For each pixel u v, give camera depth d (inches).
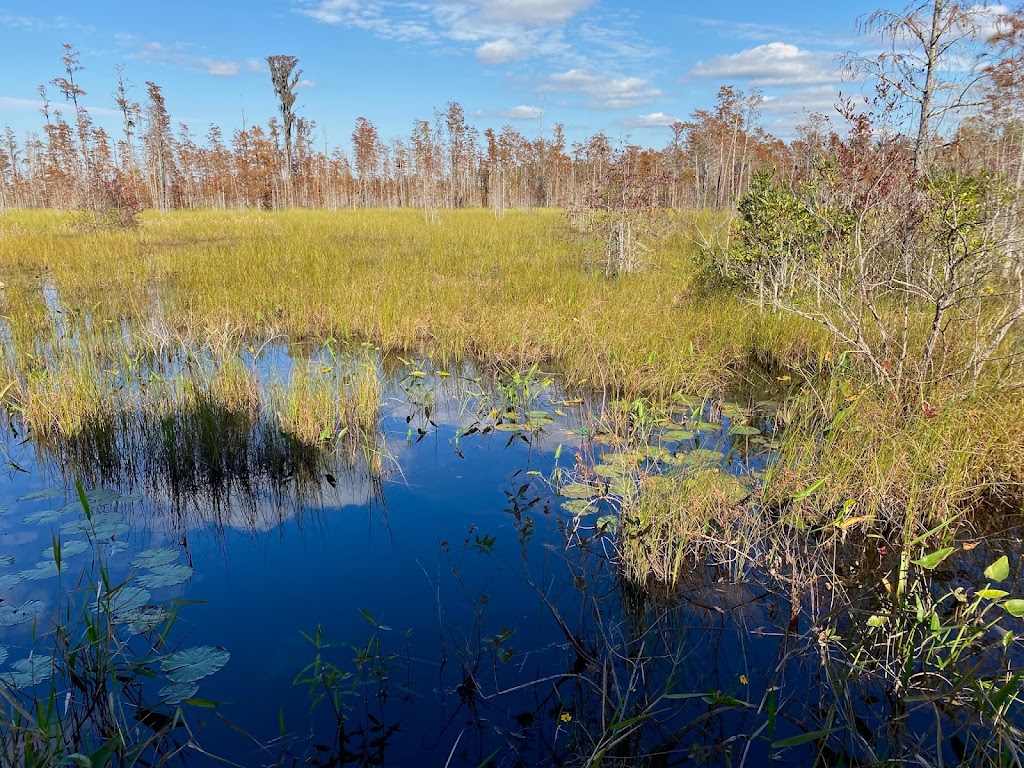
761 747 91.5
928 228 183.6
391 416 220.7
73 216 761.6
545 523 152.3
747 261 317.4
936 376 174.1
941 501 141.3
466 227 735.7
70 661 97.7
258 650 109.3
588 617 120.1
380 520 154.3
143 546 141.6
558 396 238.7
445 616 119.3
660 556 132.9
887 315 214.5
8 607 116.6
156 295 374.0
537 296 343.9
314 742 91.6
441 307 326.6
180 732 92.4
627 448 184.5
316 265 435.2
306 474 178.9
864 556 137.3
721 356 257.9
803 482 151.9
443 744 91.8
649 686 103.3
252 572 132.4
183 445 178.2
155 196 1435.8
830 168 217.5
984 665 103.0
